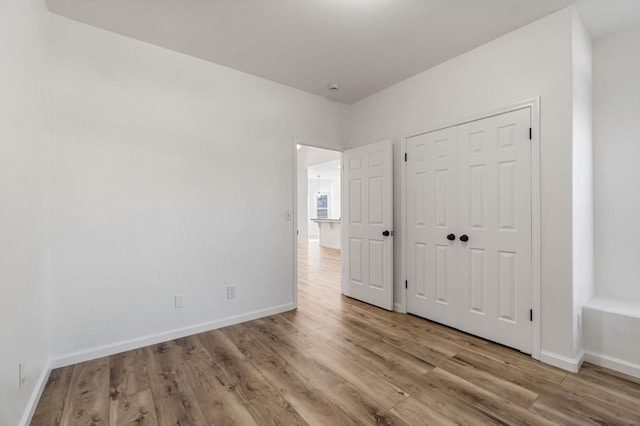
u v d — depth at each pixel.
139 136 2.54
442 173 2.95
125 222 2.47
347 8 2.13
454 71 2.83
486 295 2.62
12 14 1.50
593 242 2.56
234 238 3.05
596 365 2.20
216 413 1.70
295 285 3.50
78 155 2.29
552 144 2.21
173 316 2.70
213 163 2.93
